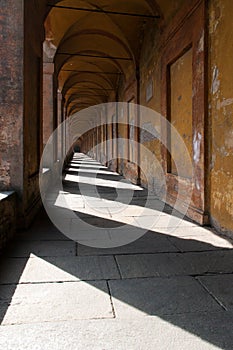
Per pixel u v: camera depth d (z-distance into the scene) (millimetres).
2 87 4488
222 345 1901
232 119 4121
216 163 4637
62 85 15375
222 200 4457
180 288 2709
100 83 17938
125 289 2680
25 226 4625
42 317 2207
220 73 4453
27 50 4785
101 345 1891
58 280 2855
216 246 3922
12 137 4527
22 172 4559
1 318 2184
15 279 2863
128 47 10250
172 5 6398
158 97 7949
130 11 8562
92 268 3160
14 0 4465
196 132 5230
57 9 8234
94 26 9867
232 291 2656
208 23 4840
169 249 3801
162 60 7301
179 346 1889
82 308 2346
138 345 1895
